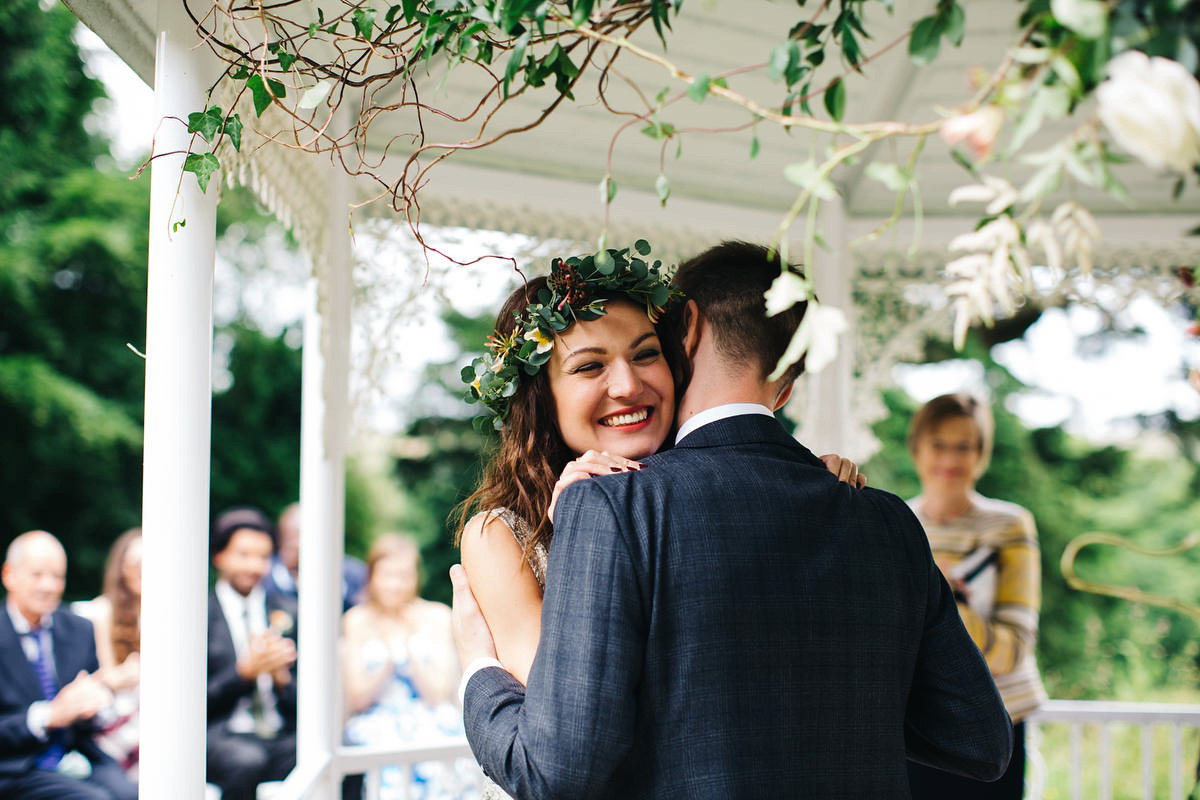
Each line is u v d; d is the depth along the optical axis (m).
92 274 9.48
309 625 3.07
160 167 1.88
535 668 1.30
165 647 1.85
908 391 11.11
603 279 1.69
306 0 2.31
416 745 3.23
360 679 4.32
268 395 10.59
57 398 9.14
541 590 1.66
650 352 1.71
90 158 9.71
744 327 1.50
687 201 3.78
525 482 1.76
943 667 1.50
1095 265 3.98
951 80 3.20
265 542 4.55
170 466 1.87
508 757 1.32
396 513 10.89
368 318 3.27
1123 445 10.81
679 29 2.98
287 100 2.50
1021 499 10.78
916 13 2.82
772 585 1.34
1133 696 10.15
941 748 1.52
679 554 1.32
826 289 3.85
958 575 3.08
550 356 1.73
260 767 4.40
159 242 1.88
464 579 1.72
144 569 1.86
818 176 1.04
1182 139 0.83
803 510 1.40
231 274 10.55
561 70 1.48
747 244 1.62
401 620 4.47
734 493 1.38
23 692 4.02
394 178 3.28
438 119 3.22
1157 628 10.29
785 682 1.32
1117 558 10.53
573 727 1.23
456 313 11.09
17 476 9.11
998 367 10.99
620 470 1.46
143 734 1.85
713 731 1.28
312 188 2.90
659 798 1.28
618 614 1.28
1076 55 0.94
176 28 1.89
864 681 1.38
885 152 3.61
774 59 1.19
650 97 3.25
